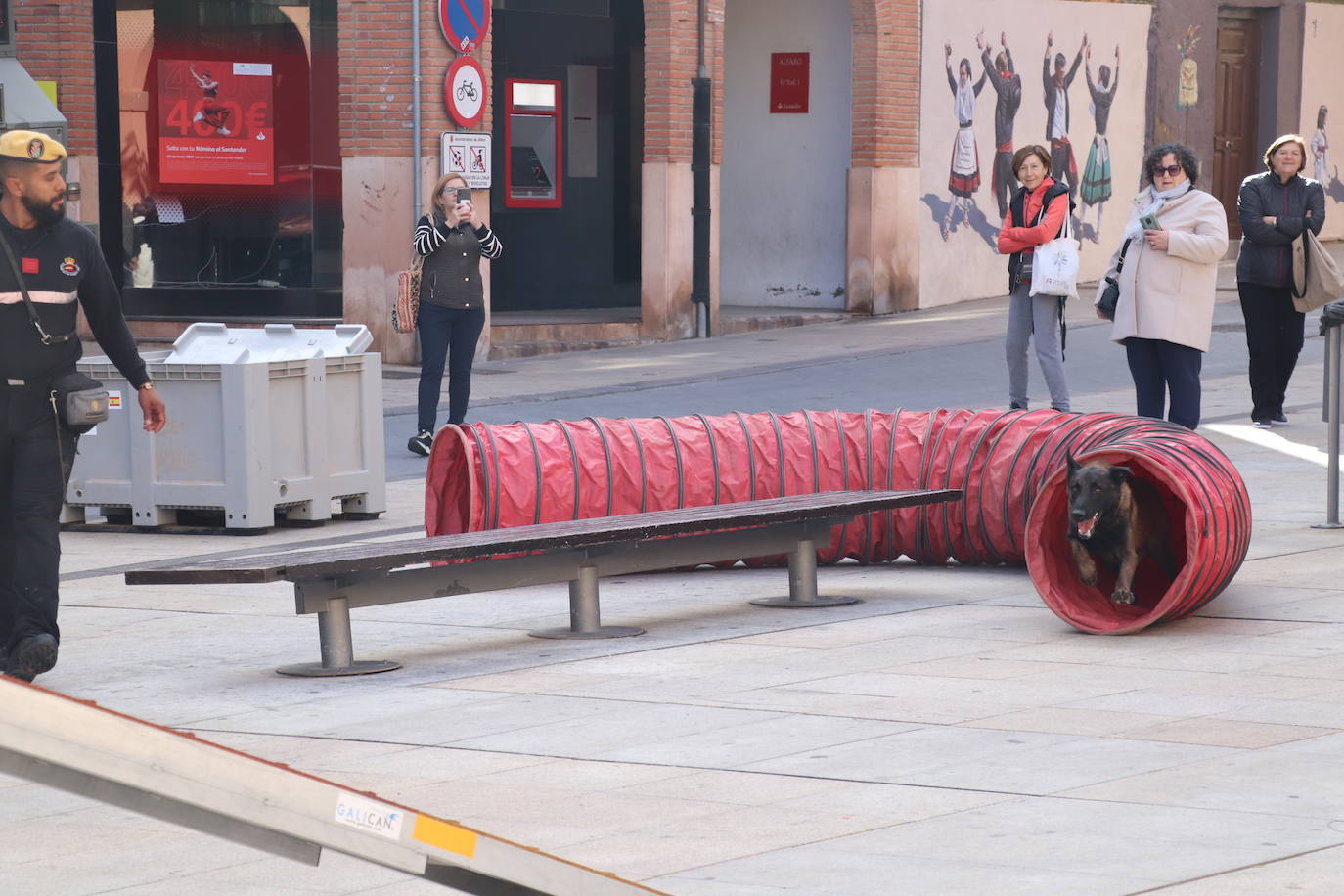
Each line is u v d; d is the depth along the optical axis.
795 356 33.81
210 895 7.96
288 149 34.69
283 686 12.12
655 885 7.78
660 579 16.50
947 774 9.52
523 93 38.66
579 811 8.99
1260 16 49.81
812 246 41.12
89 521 19.58
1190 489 12.80
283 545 18.02
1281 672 11.73
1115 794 9.01
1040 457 15.60
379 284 32.94
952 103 41.62
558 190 39.47
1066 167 44.56
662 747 10.23
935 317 40.09
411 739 10.54
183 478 18.81
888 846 8.28
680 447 16.22
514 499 15.41
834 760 9.85
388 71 32.50
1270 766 9.47
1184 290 18.53
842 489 16.55
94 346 33.25
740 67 41.59
